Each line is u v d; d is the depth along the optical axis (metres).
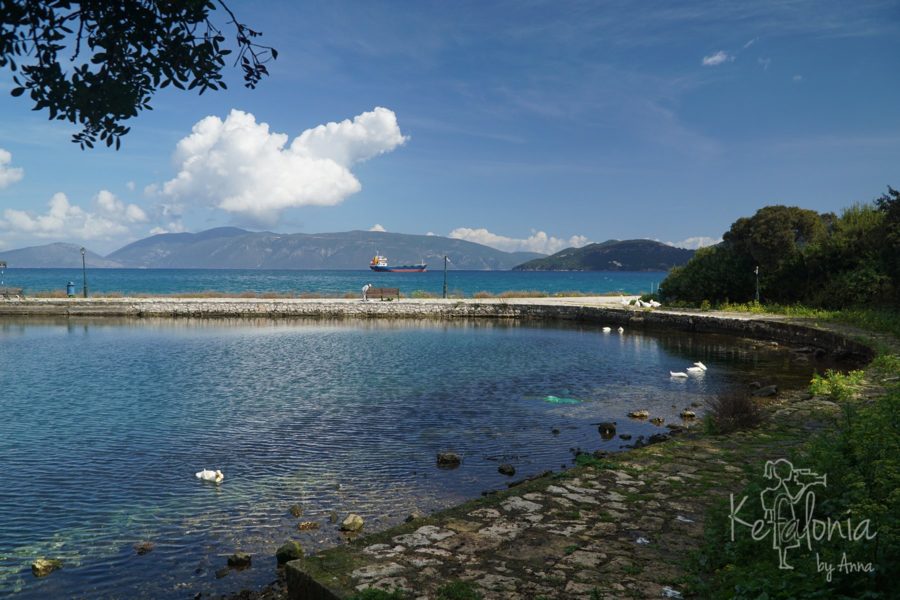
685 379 18.48
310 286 107.62
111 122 4.23
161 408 14.32
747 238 37.25
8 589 6.29
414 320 41.56
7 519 8.05
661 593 4.48
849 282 29.97
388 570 4.90
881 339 20.56
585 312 40.69
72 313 42.25
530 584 4.64
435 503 8.56
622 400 15.54
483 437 12.00
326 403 14.96
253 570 6.66
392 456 10.74
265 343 27.56
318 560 5.12
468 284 132.38
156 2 4.04
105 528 7.79
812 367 20.47
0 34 3.74
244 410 14.16
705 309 38.44
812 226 35.94
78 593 6.22
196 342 27.77
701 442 9.21
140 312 42.56
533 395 16.08
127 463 10.32
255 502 8.62
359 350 25.23
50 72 3.96
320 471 9.95
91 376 18.66
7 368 20.16
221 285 109.31
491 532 5.75
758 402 14.55
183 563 6.85
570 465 10.26
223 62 4.32
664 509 6.38
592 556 5.19
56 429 12.41
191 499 8.74
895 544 4.18
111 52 4.03
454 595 4.38
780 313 32.97
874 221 31.53
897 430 7.20
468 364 21.48
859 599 3.70
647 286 125.69
